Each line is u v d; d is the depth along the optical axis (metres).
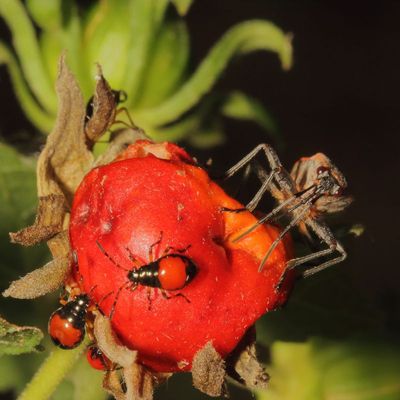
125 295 0.18
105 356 0.18
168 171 0.18
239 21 0.39
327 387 0.23
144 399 0.18
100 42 0.23
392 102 0.40
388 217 0.38
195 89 0.23
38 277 0.18
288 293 0.19
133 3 0.23
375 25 0.40
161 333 0.18
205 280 0.18
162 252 0.18
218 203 0.18
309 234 0.20
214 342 0.18
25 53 0.23
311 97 0.39
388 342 0.23
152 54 0.23
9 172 0.22
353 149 0.39
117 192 0.18
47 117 0.23
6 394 0.22
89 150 0.19
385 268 0.36
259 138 0.35
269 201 0.20
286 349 0.23
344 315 0.21
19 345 0.19
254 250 0.18
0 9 0.23
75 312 0.18
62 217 0.19
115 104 0.19
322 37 0.40
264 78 0.39
